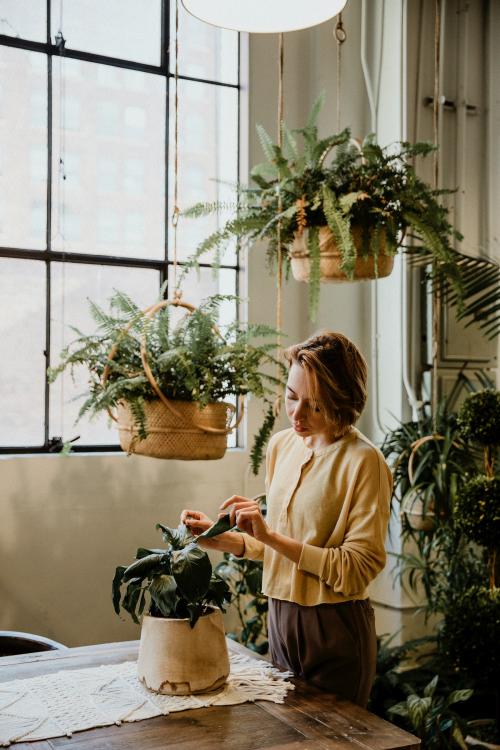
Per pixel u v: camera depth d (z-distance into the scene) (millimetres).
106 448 3699
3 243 3529
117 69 3775
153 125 3857
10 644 2480
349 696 2018
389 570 4043
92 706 1711
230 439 3953
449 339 4012
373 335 4195
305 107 4102
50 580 3471
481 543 2883
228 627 3846
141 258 3832
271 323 3982
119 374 2623
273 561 2129
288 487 2156
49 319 3607
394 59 4043
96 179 3729
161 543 3697
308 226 2809
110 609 3590
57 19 3635
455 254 3408
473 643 2830
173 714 1688
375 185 2805
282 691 1829
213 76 3988
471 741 3049
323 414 2020
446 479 3312
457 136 4145
